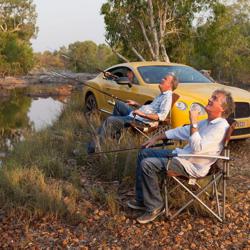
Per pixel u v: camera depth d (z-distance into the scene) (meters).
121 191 5.56
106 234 4.50
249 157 7.21
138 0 24.11
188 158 4.54
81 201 5.26
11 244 4.34
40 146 7.59
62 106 13.06
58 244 4.32
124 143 6.43
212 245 4.27
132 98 8.64
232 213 4.90
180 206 4.96
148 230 4.57
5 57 50.59
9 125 12.59
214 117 4.52
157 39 23.41
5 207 5.07
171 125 6.96
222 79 45.84
